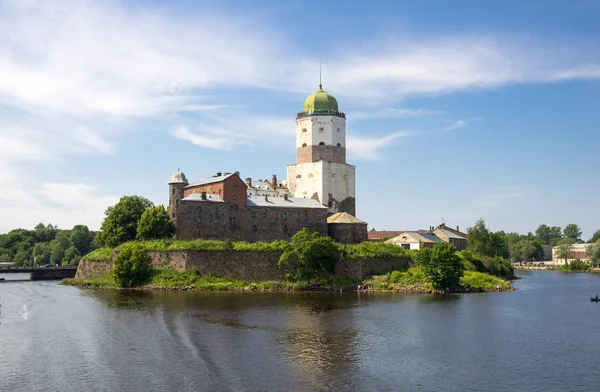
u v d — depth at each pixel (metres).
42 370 47.41
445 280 105.62
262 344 57.31
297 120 163.50
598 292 112.06
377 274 115.12
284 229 136.62
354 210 164.62
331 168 159.50
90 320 70.69
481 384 44.53
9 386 43.28
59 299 93.31
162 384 43.53
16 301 91.06
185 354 52.59
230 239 129.25
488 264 146.00
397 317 74.31
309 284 108.56
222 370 47.41
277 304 86.38
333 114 161.00
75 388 42.69
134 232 135.88
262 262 113.06
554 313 79.31
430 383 44.62
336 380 45.06
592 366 49.78
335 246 115.25
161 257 114.00
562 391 43.03
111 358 51.06
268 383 43.97
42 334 61.81
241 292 103.56
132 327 65.75
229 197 130.12
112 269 120.06
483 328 66.88
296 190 162.00
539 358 52.53
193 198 126.94
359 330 65.06
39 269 155.38
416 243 151.00
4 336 60.84
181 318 72.44
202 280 109.56
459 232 187.25
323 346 56.69
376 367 49.00
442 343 58.59
